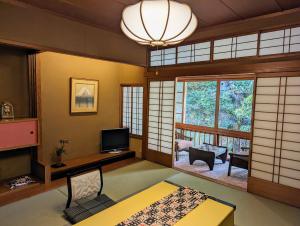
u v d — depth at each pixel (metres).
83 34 3.33
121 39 3.95
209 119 6.14
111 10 2.93
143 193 2.46
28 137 3.44
